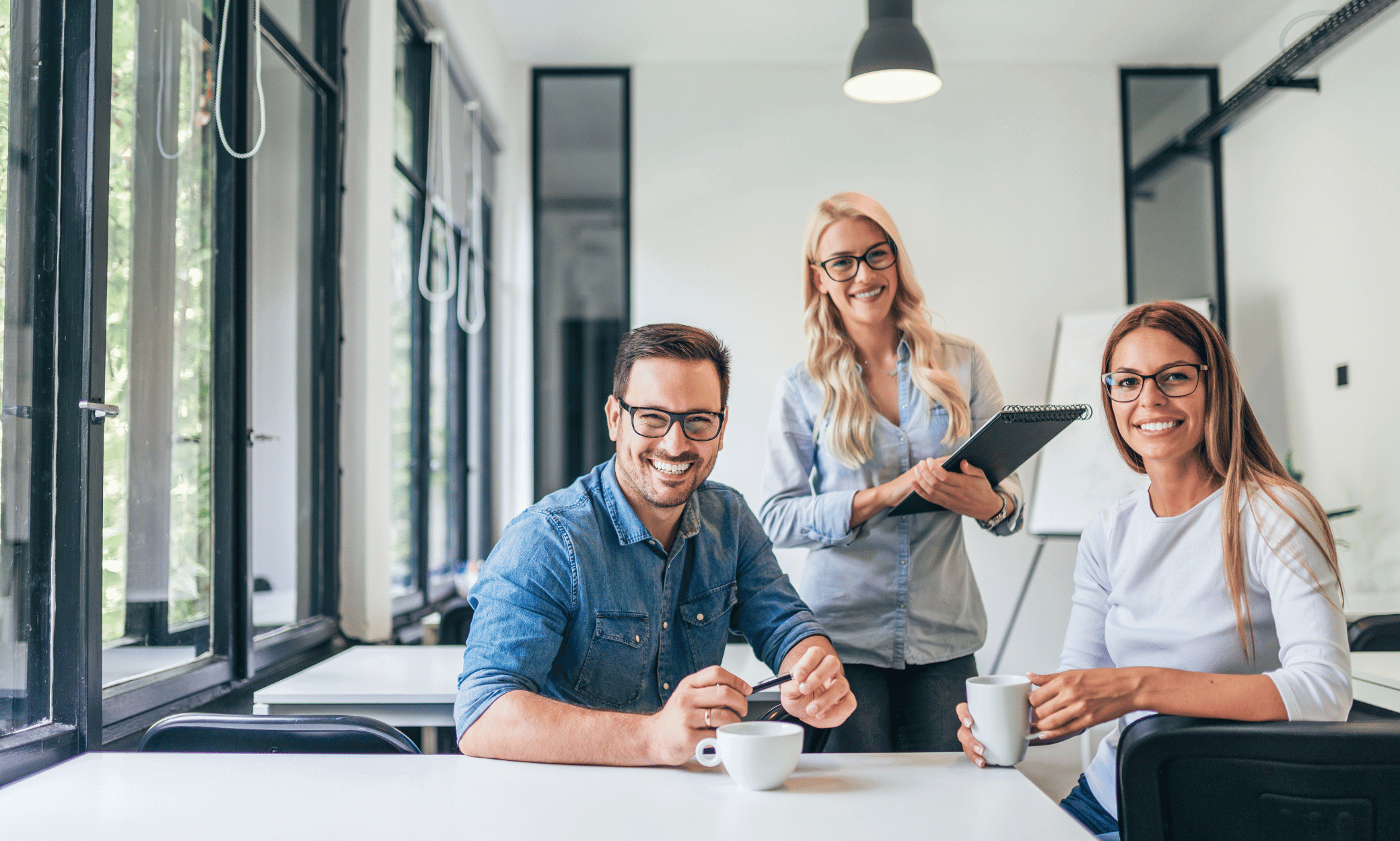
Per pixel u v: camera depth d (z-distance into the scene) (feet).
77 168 5.22
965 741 3.62
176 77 6.64
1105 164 16.34
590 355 22.31
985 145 16.30
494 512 16.26
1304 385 14.01
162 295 6.43
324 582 9.38
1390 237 11.96
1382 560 12.16
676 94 16.39
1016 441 5.32
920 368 6.06
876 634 5.88
